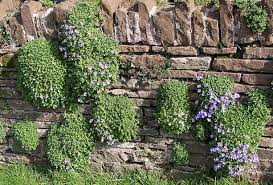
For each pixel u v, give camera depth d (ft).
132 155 14.40
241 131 12.59
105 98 13.70
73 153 14.28
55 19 13.38
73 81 13.57
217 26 12.13
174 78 13.16
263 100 12.44
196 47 12.59
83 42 12.82
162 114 13.09
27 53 13.41
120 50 13.21
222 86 12.50
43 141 15.16
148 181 14.01
